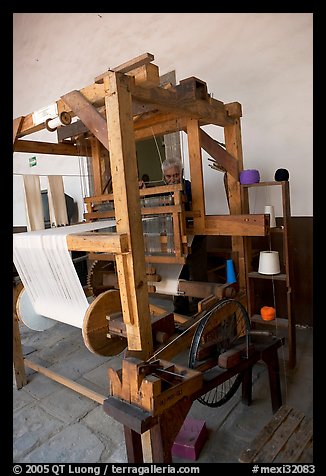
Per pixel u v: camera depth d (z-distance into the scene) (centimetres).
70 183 477
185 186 234
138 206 149
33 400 212
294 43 268
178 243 214
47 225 415
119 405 120
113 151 147
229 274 227
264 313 230
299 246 284
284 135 282
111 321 165
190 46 328
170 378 130
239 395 199
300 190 279
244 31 292
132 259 145
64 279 183
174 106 181
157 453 125
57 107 186
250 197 305
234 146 236
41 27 476
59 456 162
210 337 175
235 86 303
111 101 145
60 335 318
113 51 399
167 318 165
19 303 227
